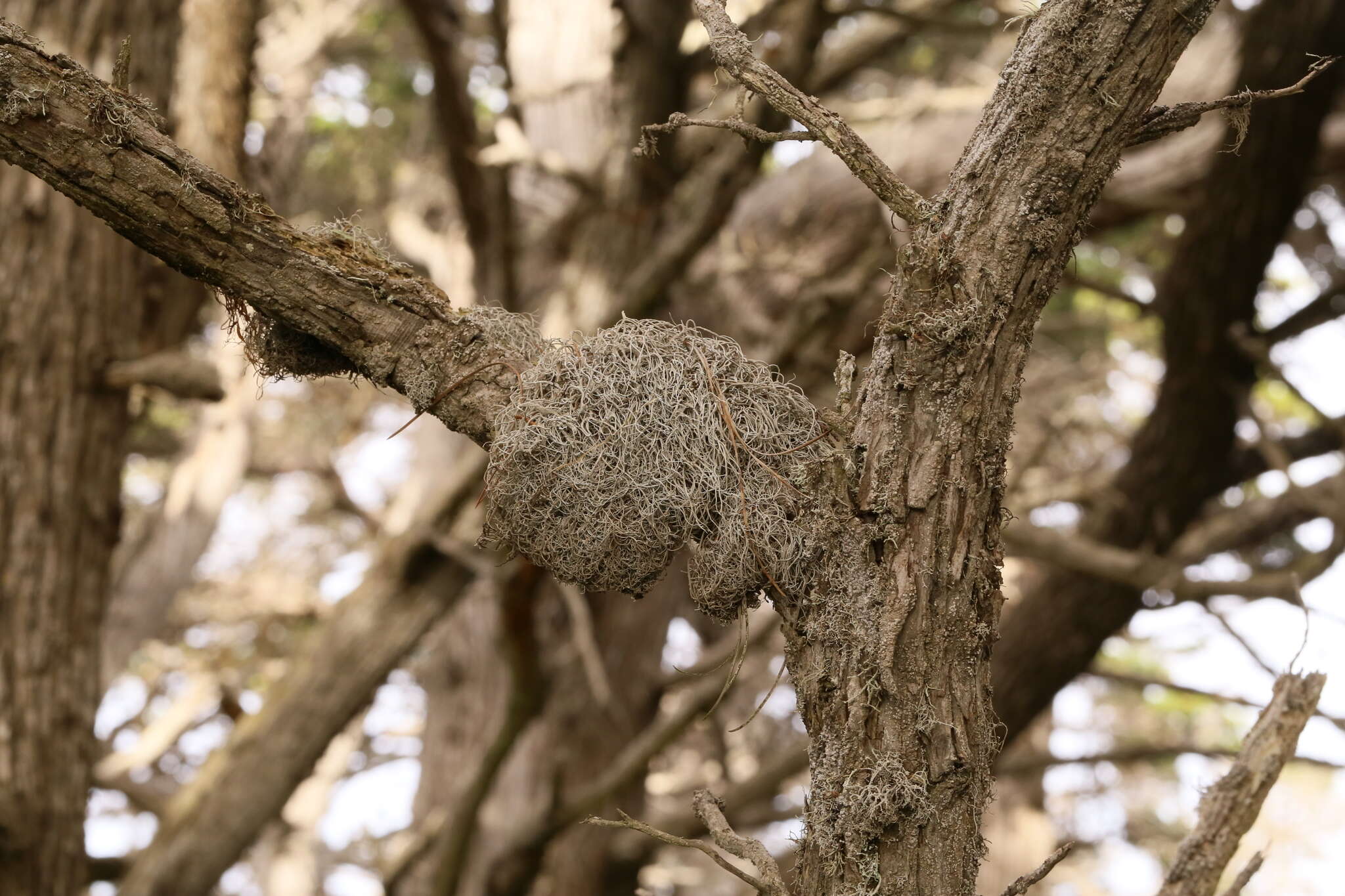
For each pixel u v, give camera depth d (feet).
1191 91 19.19
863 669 4.35
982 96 18.84
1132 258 24.62
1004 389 4.43
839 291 12.43
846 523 4.46
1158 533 16.75
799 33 14.73
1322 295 15.87
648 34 17.74
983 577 4.42
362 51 26.94
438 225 24.63
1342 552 13.84
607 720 21.36
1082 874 38.50
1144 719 39.42
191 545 24.77
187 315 12.12
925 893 4.27
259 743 13.74
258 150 16.42
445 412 5.05
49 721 10.18
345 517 32.68
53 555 10.38
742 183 14.46
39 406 10.46
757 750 28.68
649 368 4.97
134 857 14.10
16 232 10.57
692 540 4.91
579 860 20.49
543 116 21.44
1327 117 14.08
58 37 10.74
